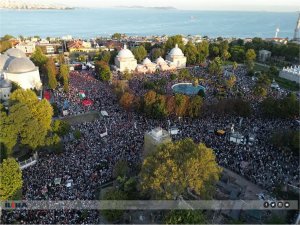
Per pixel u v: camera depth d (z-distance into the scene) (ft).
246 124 282.56
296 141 224.33
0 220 163.22
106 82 414.82
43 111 248.73
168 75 451.94
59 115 306.76
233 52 587.68
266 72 481.46
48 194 179.52
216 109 295.48
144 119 289.12
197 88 393.70
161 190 163.84
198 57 544.62
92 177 195.62
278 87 408.67
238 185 198.70
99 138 245.45
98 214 170.50
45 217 163.02
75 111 313.53
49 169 204.03
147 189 168.66
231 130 262.06
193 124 279.69
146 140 216.74
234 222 167.63
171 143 182.60
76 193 181.27
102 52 587.68
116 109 315.37
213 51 597.93
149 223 170.91
